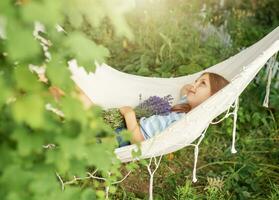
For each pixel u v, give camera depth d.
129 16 5.34
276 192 3.56
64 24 3.38
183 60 4.93
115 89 3.49
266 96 4.09
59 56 1.33
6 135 1.42
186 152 4.02
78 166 1.54
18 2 1.13
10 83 1.27
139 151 2.34
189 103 3.49
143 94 3.61
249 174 3.79
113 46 5.06
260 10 6.45
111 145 1.91
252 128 4.36
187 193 3.36
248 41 5.52
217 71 3.63
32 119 1.16
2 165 1.38
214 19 6.16
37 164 1.41
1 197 1.32
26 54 1.05
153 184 3.68
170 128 2.73
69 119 1.40
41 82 1.47
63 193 1.40
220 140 4.20
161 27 5.15
